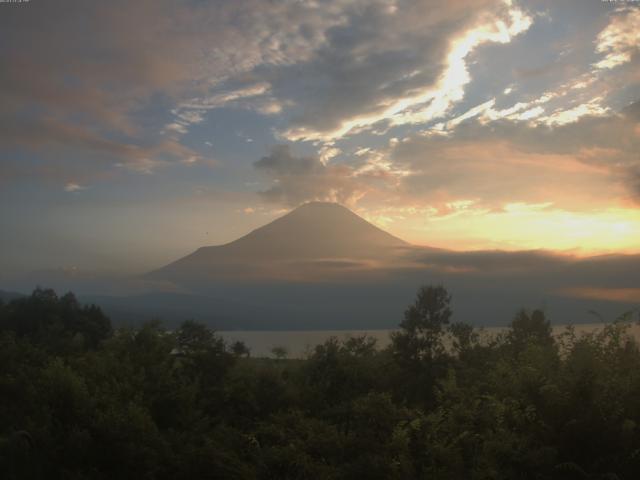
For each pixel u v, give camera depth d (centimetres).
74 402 1891
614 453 933
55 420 1834
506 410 1057
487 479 1024
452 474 1167
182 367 3100
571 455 951
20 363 2748
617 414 957
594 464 923
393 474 1327
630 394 1020
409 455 1324
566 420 977
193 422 2456
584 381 983
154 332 2966
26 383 2194
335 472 1530
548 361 1136
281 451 1727
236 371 3081
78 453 1738
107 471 1803
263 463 1762
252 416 2747
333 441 1723
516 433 1027
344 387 2827
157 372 2586
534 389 1028
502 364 1260
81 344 3856
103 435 1800
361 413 1716
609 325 1157
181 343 3192
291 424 2108
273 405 2756
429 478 1204
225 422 2614
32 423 1753
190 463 1964
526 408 1019
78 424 1856
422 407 2347
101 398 2019
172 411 2428
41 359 2897
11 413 1997
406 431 1374
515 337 2620
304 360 3177
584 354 1047
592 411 956
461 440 1226
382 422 1658
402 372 2917
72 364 2503
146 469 1836
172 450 2042
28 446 1634
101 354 2791
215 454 1973
